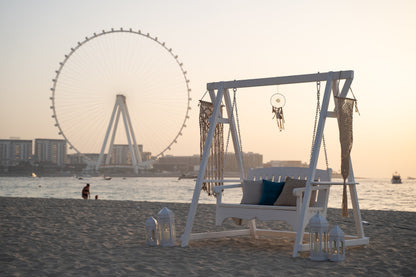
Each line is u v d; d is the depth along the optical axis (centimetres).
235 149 597
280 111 590
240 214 530
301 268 413
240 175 603
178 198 4288
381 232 681
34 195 4775
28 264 420
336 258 447
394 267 417
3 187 7719
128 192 5981
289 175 575
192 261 441
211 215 929
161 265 421
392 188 8162
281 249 521
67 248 509
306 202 483
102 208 1052
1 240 557
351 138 515
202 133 581
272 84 548
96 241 564
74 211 952
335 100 522
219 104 578
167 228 535
